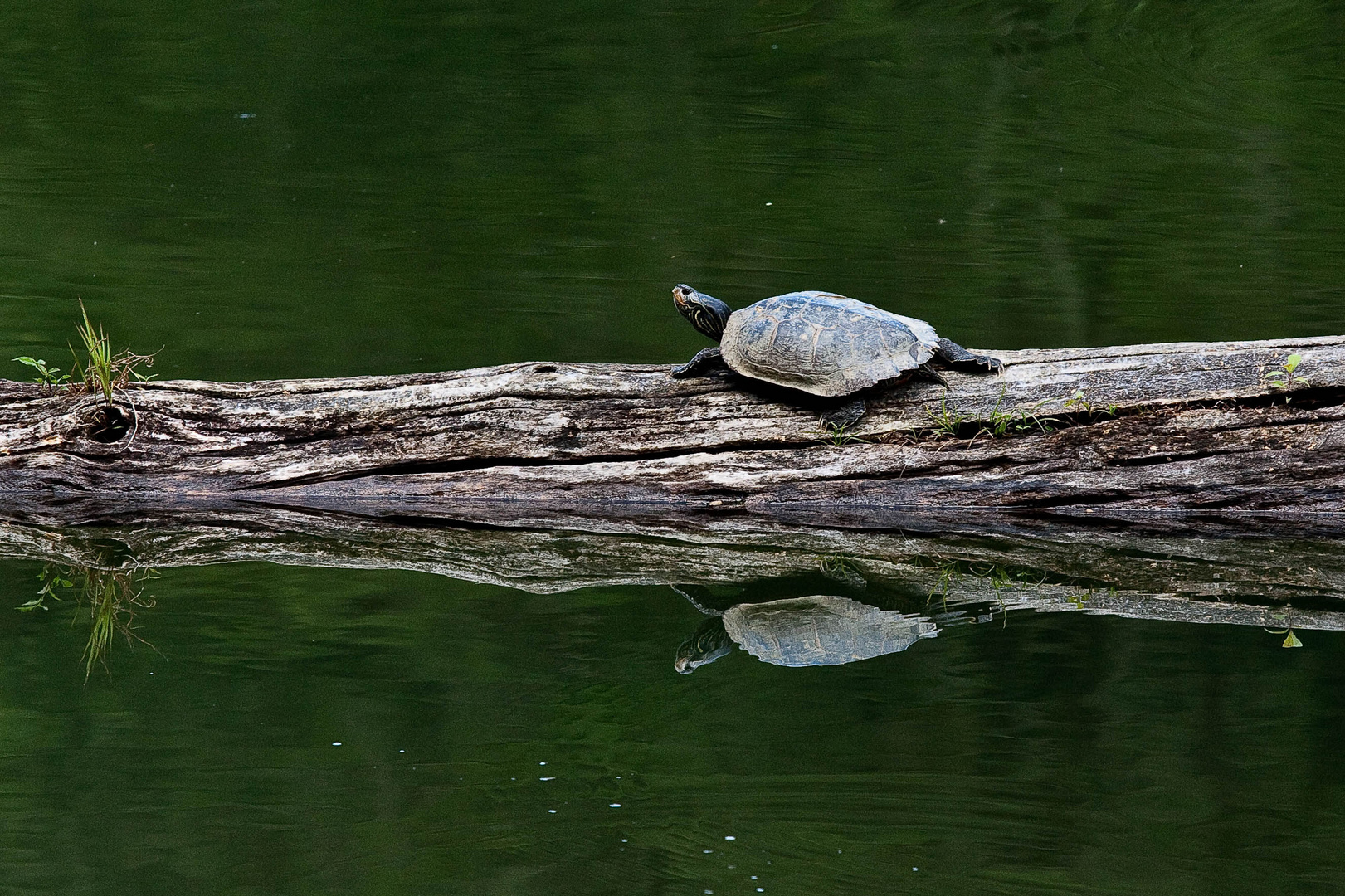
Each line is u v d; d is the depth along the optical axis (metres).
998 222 19.73
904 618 8.39
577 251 18.39
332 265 17.66
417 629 8.12
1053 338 14.76
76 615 8.34
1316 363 10.21
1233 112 25.02
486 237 19.02
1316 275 17.08
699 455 10.87
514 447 10.92
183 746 6.43
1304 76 26.80
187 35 29.25
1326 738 6.43
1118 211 20.22
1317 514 10.33
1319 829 5.62
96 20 29.88
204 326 15.04
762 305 10.98
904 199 20.84
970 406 10.63
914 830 5.66
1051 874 5.36
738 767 6.23
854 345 10.46
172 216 19.59
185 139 23.66
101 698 6.99
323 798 5.93
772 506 10.88
